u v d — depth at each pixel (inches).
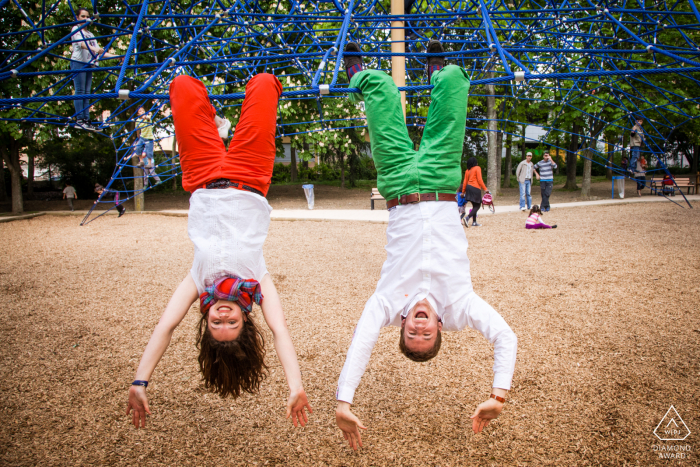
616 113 474.9
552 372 140.7
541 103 515.2
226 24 209.9
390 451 110.1
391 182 107.1
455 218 105.3
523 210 494.6
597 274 235.5
